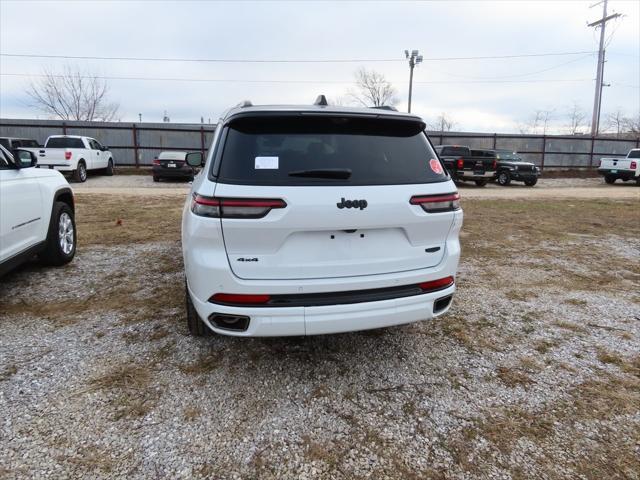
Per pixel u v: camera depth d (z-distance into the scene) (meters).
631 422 2.44
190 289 2.75
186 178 17.45
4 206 3.73
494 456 2.18
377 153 2.72
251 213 2.40
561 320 3.83
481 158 17.95
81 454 2.13
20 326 3.52
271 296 2.49
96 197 11.91
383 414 2.50
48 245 4.88
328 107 2.76
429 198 2.71
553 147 25.84
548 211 10.56
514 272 5.26
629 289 4.69
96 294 4.25
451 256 2.86
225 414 2.47
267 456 2.16
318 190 2.47
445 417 2.48
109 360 3.01
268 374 2.89
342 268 2.59
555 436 2.33
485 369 2.99
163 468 2.06
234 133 2.60
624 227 8.40
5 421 2.35
